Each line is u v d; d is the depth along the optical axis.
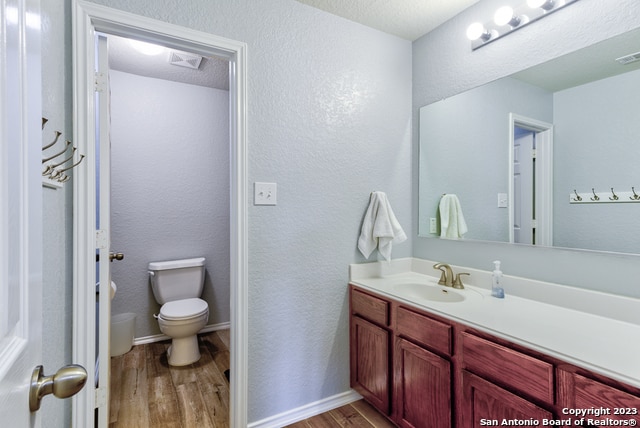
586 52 1.30
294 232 1.67
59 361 1.09
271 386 1.62
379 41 1.95
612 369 0.82
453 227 1.84
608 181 1.23
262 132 1.57
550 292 1.37
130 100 2.58
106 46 1.36
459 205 1.81
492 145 1.63
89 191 1.23
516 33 1.53
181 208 2.79
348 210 1.85
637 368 0.82
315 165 1.73
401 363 1.49
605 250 1.23
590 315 1.23
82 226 1.21
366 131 1.91
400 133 2.06
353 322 1.81
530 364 0.98
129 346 2.48
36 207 0.51
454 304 1.38
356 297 1.79
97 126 1.52
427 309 1.36
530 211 1.47
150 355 2.43
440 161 1.92
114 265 2.54
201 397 1.88
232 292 1.55
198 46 1.44
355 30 1.86
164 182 2.71
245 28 1.52
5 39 0.39
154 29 1.32
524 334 1.05
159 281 2.54
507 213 1.57
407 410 1.46
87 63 1.22
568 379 0.90
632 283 1.16
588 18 1.29
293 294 1.68
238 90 1.50
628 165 1.18
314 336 1.75
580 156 1.31
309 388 1.73
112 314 2.53
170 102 2.73
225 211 2.98
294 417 1.68
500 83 1.60
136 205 2.61
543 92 1.42
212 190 2.92
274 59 1.60
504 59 1.58
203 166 2.88
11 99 0.41
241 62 1.51
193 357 2.31
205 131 2.88
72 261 1.19
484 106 1.67
